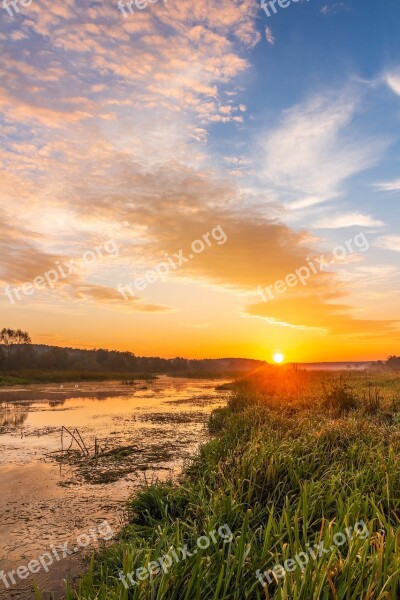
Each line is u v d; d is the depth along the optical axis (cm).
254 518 564
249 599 401
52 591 500
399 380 3014
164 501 697
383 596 339
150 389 3991
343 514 509
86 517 723
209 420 1692
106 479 945
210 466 805
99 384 4744
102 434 1502
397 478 635
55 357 7575
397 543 404
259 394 2020
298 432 986
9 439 1412
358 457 743
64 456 1165
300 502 550
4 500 812
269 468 672
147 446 1291
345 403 1491
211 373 7638
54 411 2183
